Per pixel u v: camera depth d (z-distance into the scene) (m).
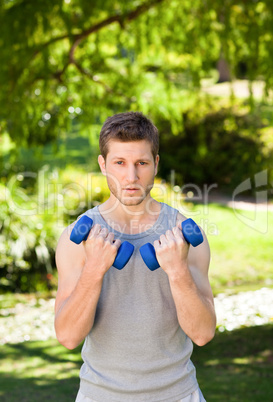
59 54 10.93
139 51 10.35
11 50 8.72
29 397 5.84
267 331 8.24
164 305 2.44
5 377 6.64
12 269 11.51
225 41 8.88
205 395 5.71
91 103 11.05
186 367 2.51
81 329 2.36
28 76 9.43
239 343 7.68
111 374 2.45
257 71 8.93
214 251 13.97
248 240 14.55
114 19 9.46
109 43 11.23
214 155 18.05
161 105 11.39
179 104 11.93
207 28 9.25
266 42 8.61
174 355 2.47
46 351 7.83
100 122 11.47
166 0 9.58
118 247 2.27
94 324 2.45
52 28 9.48
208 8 8.84
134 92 11.16
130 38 10.95
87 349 2.53
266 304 10.15
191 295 2.31
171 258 2.27
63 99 10.77
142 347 2.42
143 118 2.46
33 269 11.64
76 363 7.23
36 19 8.61
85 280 2.28
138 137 2.39
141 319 2.41
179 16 9.94
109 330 2.43
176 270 2.28
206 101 12.63
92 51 11.05
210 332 2.44
